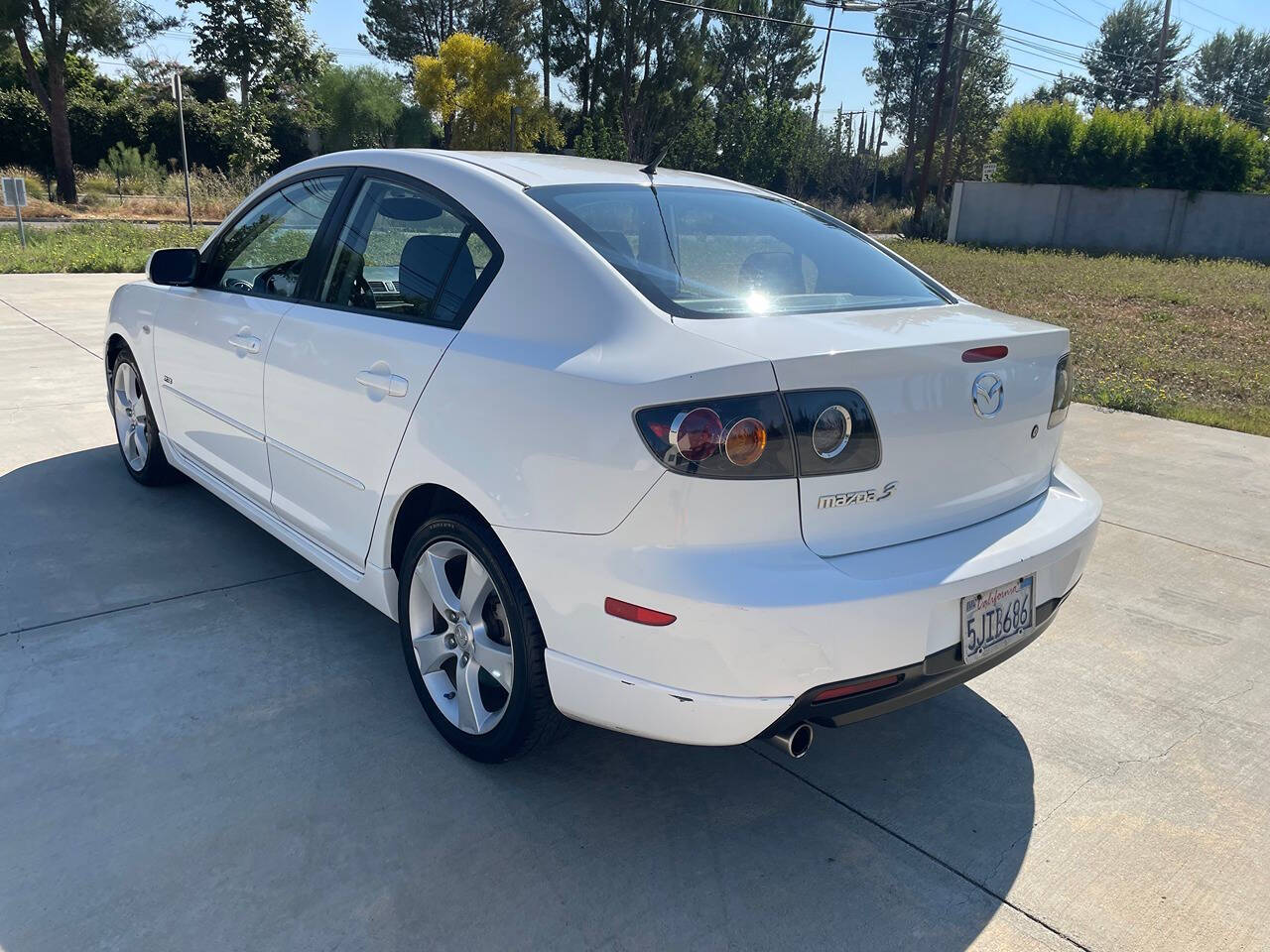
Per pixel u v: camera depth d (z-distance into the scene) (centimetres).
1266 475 589
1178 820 262
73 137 3953
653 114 5159
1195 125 3125
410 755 272
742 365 203
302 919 212
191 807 245
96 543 407
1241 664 353
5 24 3188
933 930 219
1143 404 768
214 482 397
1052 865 243
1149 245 3219
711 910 221
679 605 205
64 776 254
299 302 327
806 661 207
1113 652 360
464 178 281
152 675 306
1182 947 217
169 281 382
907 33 6488
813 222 325
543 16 5300
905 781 276
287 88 4666
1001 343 244
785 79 6894
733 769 278
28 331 860
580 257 243
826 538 216
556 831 246
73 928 205
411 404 262
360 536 296
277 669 314
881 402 217
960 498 242
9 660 310
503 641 259
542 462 225
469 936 210
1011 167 3378
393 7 5444
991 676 340
